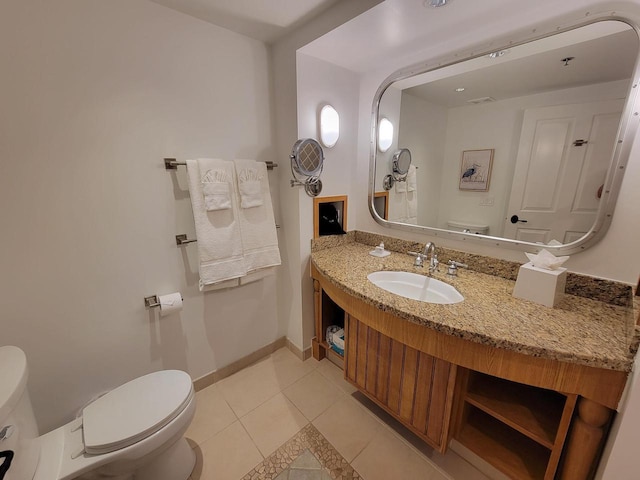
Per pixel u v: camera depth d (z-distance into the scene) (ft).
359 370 4.98
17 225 3.67
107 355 4.63
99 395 4.64
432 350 3.51
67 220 3.99
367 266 5.30
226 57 5.06
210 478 4.15
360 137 6.36
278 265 6.17
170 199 4.83
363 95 6.15
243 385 5.96
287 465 4.33
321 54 5.23
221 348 6.02
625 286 3.53
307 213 5.99
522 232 4.38
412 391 4.14
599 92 3.51
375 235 6.45
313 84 5.43
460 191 4.97
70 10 3.62
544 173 4.05
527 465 3.65
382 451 4.51
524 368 2.97
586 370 2.70
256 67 5.48
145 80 4.31
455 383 3.59
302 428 4.94
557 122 3.86
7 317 3.76
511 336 2.94
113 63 4.01
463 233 5.03
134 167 4.41
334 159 6.17
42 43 3.51
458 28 4.28
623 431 2.40
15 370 3.02
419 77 5.21
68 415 4.40
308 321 6.64
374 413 5.23
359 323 4.74
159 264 4.90
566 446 3.19
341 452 4.50
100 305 4.43
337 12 4.24
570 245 3.91
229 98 5.23
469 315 3.40
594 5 3.39
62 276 4.06
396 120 5.71
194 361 5.67
